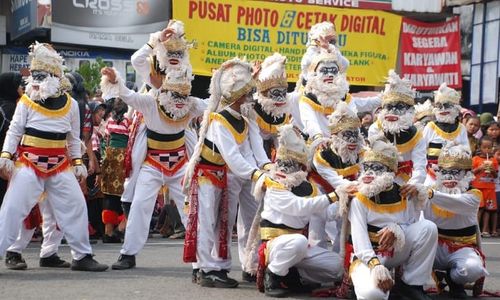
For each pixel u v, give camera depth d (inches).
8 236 291.6
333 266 262.8
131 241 314.7
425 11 697.6
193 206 276.1
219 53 631.2
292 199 255.3
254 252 270.8
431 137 361.4
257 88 292.4
